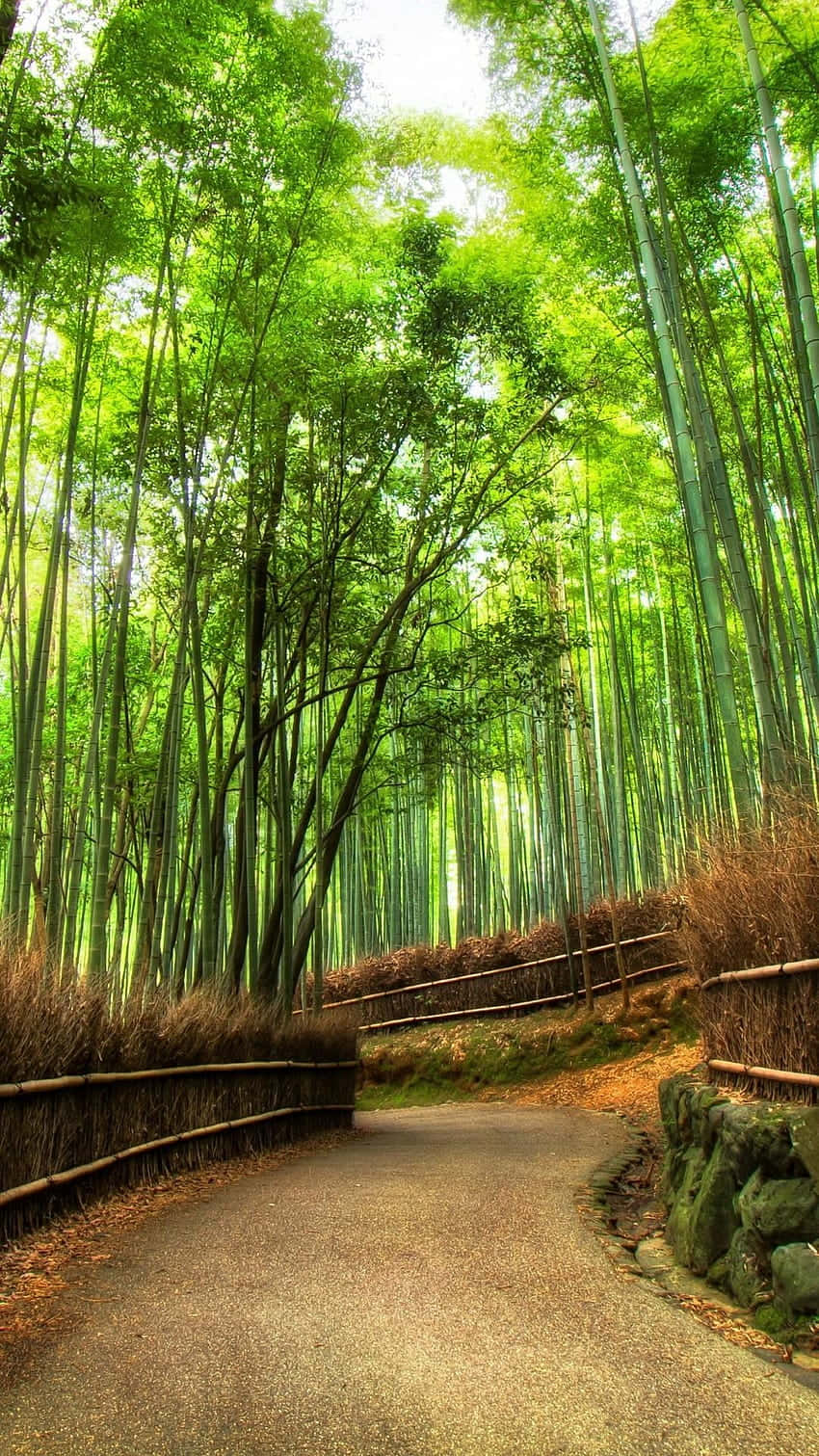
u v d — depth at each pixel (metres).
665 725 11.77
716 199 6.29
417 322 7.40
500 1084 10.30
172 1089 4.77
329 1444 1.69
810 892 2.95
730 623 9.34
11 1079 3.21
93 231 5.38
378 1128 7.76
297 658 8.30
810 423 4.64
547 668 8.46
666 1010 9.91
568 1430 1.75
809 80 5.27
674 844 10.75
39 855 11.63
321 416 7.56
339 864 14.45
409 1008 12.63
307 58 6.29
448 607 10.54
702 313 6.59
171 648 11.34
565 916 10.95
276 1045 6.32
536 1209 3.79
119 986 5.11
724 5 5.74
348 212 7.86
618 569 11.49
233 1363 2.08
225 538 7.44
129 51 5.37
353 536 8.11
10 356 7.50
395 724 9.10
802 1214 2.52
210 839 7.33
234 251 6.99
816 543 5.81
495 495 8.93
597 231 6.86
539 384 7.70
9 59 4.89
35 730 6.13
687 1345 2.22
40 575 11.75
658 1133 6.41
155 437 7.19
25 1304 2.52
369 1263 2.94
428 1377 2.00
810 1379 2.02
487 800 14.51
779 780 4.18
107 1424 1.77
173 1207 3.91
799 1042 2.93
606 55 5.09
